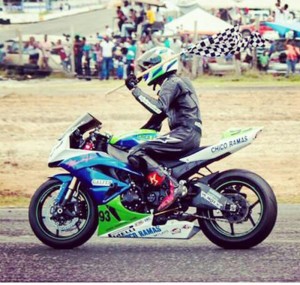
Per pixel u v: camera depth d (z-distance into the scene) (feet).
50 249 26.63
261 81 87.66
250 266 23.84
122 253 25.93
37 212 26.43
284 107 71.31
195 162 26.00
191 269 23.53
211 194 25.63
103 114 69.26
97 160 26.04
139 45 93.56
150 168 25.77
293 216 33.86
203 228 26.03
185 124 26.17
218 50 27.81
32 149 57.82
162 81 26.84
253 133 26.04
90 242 27.99
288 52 89.61
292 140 59.82
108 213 26.11
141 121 66.69
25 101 75.46
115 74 92.84
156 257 25.23
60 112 70.18
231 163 53.47
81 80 92.27
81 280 22.50
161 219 25.94
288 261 24.44
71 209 26.18
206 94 78.02
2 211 35.94
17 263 24.63
